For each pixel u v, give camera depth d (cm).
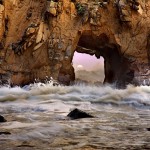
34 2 2094
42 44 1984
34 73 1970
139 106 1109
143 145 456
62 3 2017
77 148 432
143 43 2086
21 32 2020
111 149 428
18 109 973
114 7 2073
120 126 639
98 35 2097
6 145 443
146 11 2105
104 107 1068
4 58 1947
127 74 2120
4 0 1995
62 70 2009
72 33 2028
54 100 1267
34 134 526
